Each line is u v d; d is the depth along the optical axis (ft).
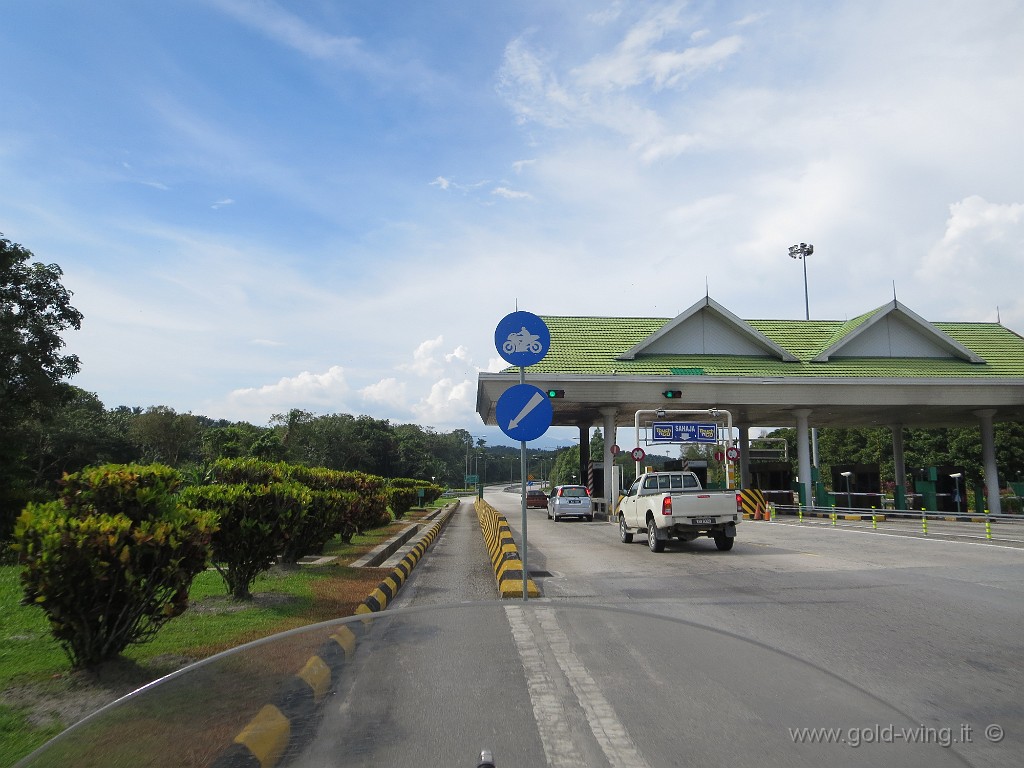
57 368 83.92
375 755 6.70
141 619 17.95
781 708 7.41
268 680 7.91
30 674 16.48
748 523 78.74
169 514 18.62
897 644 20.79
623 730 6.89
